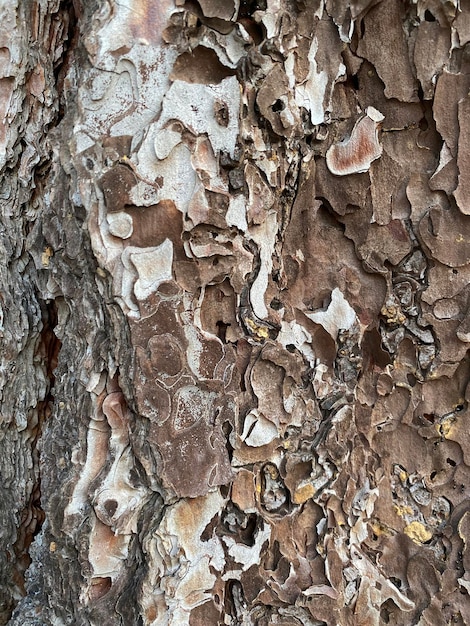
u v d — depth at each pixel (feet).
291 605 0.94
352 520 1.01
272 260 0.94
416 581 1.06
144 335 0.83
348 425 0.97
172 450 0.84
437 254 1.01
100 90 0.82
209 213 0.84
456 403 1.07
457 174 1.01
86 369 0.87
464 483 1.06
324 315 0.99
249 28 0.86
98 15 0.81
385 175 1.02
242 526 0.92
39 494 1.10
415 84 1.00
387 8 0.99
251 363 0.91
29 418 1.07
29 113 1.01
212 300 0.89
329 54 0.96
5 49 0.97
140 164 0.82
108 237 0.83
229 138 0.84
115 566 0.90
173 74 0.83
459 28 0.99
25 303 1.03
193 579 0.87
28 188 1.02
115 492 0.87
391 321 1.02
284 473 0.94
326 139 0.97
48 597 0.95
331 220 1.02
